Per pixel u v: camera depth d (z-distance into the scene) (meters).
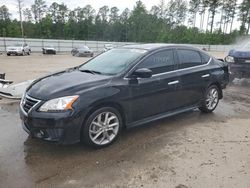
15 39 36.28
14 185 3.15
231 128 5.06
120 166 3.59
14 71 13.35
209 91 5.93
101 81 4.14
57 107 3.68
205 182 3.22
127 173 3.42
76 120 3.75
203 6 76.06
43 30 81.00
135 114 4.52
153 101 4.73
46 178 3.30
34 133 3.83
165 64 4.97
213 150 4.08
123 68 4.46
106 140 4.17
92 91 3.92
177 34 74.19
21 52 29.12
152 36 80.12
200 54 5.79
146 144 4.28
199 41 70.81
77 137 3.84
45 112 3.68
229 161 3.75
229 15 75.62
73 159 3.78
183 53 5.37
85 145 4.19
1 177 3.30
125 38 84.12
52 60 22.47
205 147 4.18
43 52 34.19
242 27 71.38
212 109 6.07
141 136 4.60
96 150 4.06
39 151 3.99
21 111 4.05
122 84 4.25
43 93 3.87
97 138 4.09
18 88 6.76
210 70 5.80
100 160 3.76
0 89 6.87
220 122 5.41
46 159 3.76
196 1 77.44
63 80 4.22
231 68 9.52
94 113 3.95
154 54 4.82
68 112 3.68
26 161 3.70
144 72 4.29
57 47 41.00
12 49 28.70
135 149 4.10
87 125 3.90
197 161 3.73
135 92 4.40
